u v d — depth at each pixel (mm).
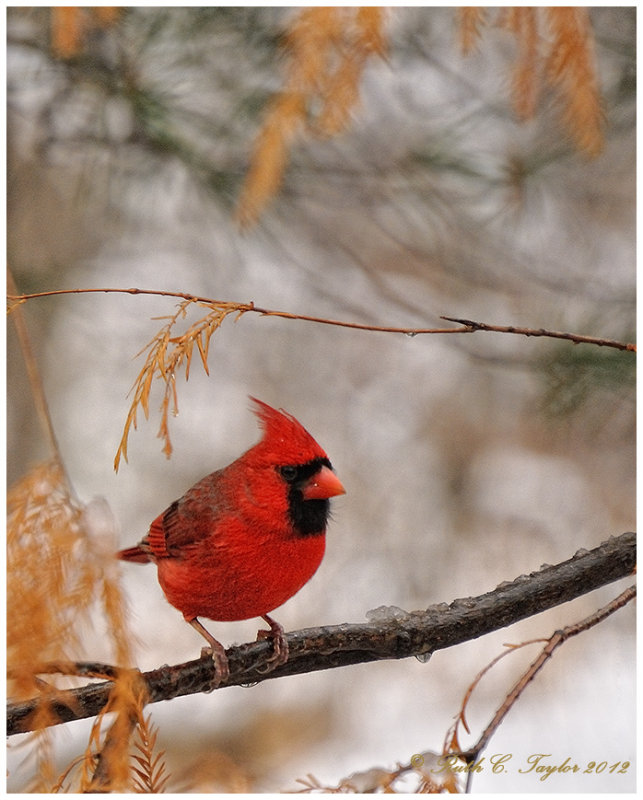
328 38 3266
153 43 7086
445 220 8547
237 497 5539
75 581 3592
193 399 10883
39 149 7715
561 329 7754
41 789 3531
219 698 10789
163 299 10039
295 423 5617
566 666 9734
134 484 10688
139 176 7898
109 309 10023
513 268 9039
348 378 11094
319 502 5566
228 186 7316
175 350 4031
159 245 9484
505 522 10406
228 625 10398
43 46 6965
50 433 3850
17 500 3689
